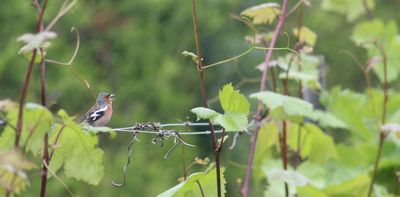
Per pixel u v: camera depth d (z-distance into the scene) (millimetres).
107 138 26844
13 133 5949
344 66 32969
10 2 27422
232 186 25188
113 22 29328
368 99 13148
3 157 5359
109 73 29266
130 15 29812
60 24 27719
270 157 11039
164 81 29516
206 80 29453
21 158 5422
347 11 14844
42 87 6102
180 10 30000
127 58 29641
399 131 9977
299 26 10594
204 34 29641
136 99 29328
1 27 27484
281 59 10578
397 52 13516
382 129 10039
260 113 10016
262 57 28250
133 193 26453
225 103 6672
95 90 27578
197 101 29594
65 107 26875
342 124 11820
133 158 26562
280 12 10023
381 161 12094
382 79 13516
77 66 27797
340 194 10828
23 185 5594
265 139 10312
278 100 9023
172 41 30047
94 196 25438
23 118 5871
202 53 29656
